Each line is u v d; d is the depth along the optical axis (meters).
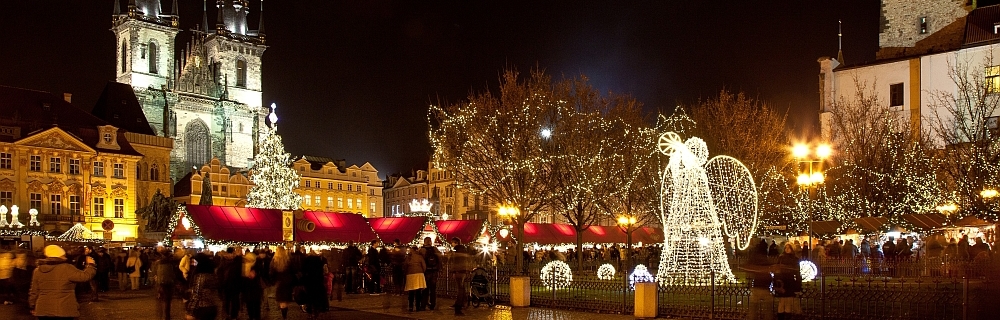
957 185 38.91
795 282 16.81
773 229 48.25
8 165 78.94
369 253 32.25
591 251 57.66
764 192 48.22
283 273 22.05
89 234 69.69
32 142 80.50
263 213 46.59
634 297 22.11
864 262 34.19
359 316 23.41
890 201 45.38
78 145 84.12
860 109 51.69
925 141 48.09
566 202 45.59
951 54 52.62
